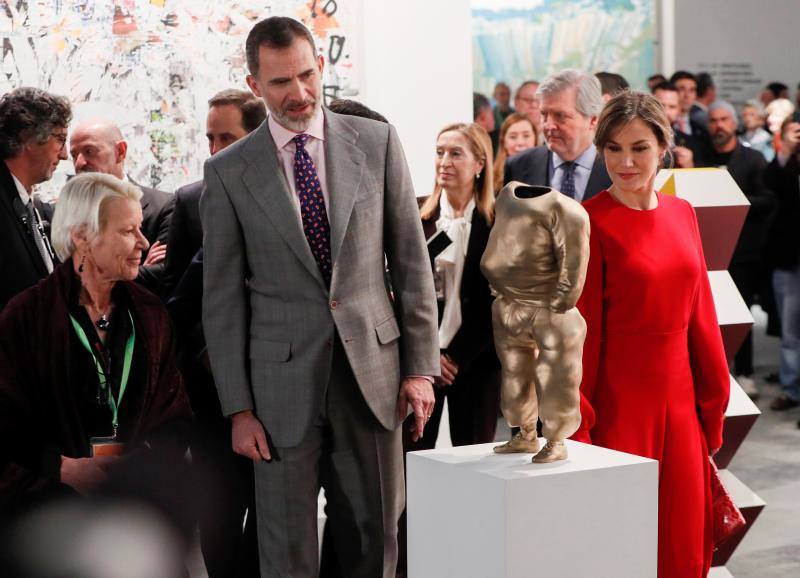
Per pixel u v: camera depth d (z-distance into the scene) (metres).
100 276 2.46
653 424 2.46
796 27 10.38
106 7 4.02
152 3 4.07
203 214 2.53
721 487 2.62
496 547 1.91
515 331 2.03
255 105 3.11
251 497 2.93
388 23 4.44
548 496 1.92
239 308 2.52
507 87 9.38
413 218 2.56
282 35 2.38
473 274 3.26
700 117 7.54
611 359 2.47
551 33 9.71
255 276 2.52
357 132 2.53
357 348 2.45
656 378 2.45
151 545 2.49
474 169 3.27
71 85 4.00
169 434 2.56
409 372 2.54
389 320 2.53
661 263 2.42
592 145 3.58
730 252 3.23
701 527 2.53
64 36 3.97
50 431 2.44
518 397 2.07
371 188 2.49
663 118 2.38
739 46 10.22
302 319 2.46
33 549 2.39
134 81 4.09
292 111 2.42
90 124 3.54
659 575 2.52
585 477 1.95
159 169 4.15
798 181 6.07
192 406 2.90
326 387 2.46
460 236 3.29
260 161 2.47
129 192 2.48
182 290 2.85
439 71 4.56
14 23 3.90
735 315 3.17
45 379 2.41
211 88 4.19
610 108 2.41
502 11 9.58
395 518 2.59
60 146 2.92
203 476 2.92
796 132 6.07
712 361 2.54
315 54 2.46
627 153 2.39
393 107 4.50
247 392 2.49
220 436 2.91
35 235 2.88
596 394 2.50
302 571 2.52
